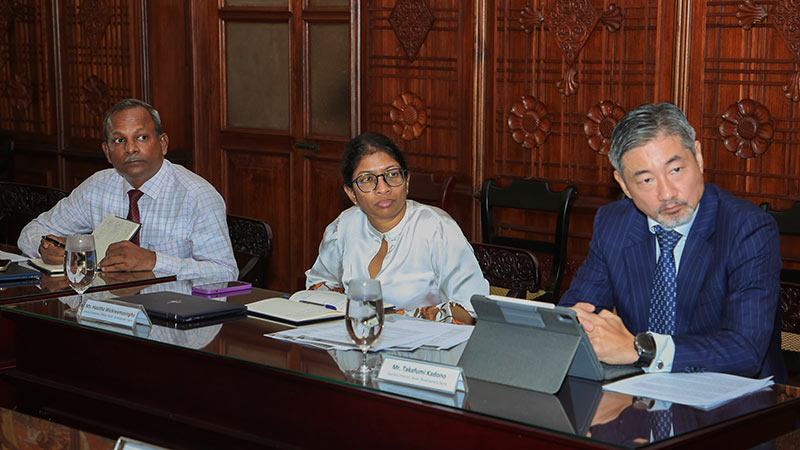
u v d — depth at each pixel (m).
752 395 1.87
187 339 2.34
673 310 2.38
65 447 1.69
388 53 5.79
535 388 1.90
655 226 2.43
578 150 5.04
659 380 1.97
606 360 2.07
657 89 4.73
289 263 6.57
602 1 4.86
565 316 1.89
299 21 6.25
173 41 6.74
